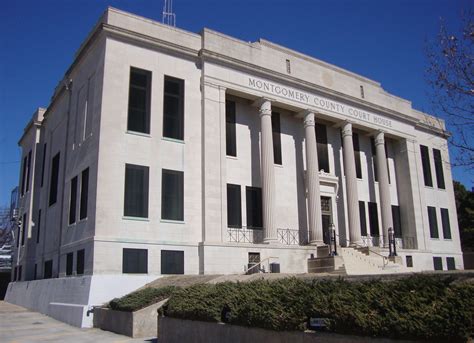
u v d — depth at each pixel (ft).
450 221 160.66
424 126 157.48
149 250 92.63
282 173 119.85
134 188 94.32
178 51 105.50
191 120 104.68
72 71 118.01
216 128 105.70
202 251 97.35
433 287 32.32
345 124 131.64
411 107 155.33
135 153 95.86
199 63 108.78
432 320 29.22
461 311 28.53
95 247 87.10
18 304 136.26
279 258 106.52
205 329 48.91
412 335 30.09
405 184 148.36
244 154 114.01
